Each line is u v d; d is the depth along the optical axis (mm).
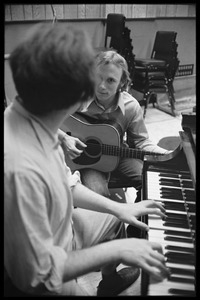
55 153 849
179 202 1186
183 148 1177
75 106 860
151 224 1098
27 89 722
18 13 3389
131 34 4250
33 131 785
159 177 1316
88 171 1882
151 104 4582
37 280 772
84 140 1849
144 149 1875
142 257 844
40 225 762
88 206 1190
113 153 1838
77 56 699
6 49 3352
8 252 791
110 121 1826
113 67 1648
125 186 1952
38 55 693
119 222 1292
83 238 1213
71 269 804
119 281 1267
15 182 720
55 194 815
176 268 913
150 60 3949
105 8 3904
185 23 4656
